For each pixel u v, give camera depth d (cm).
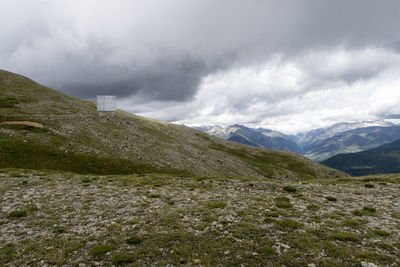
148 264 953
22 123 6166
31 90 12581
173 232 1286
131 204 1881
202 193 2409
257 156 16300
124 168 5516
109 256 1015
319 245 1105
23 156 4425
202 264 953
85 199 2003
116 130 8856
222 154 12250
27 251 1052
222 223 1438
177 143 10462
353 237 1180
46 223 1421
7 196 1995
